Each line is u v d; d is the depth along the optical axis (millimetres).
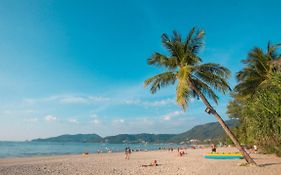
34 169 30656
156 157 55344
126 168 31219
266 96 22344
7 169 30609
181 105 25062
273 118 22219
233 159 37656
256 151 47062
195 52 29719
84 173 26266
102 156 62562
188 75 27422
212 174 21812
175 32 29422
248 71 40031
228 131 26172
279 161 30891
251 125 26188
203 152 70000
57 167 33312
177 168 28859
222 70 27547
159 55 28906
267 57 37844
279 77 21781
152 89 29547
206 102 26516
